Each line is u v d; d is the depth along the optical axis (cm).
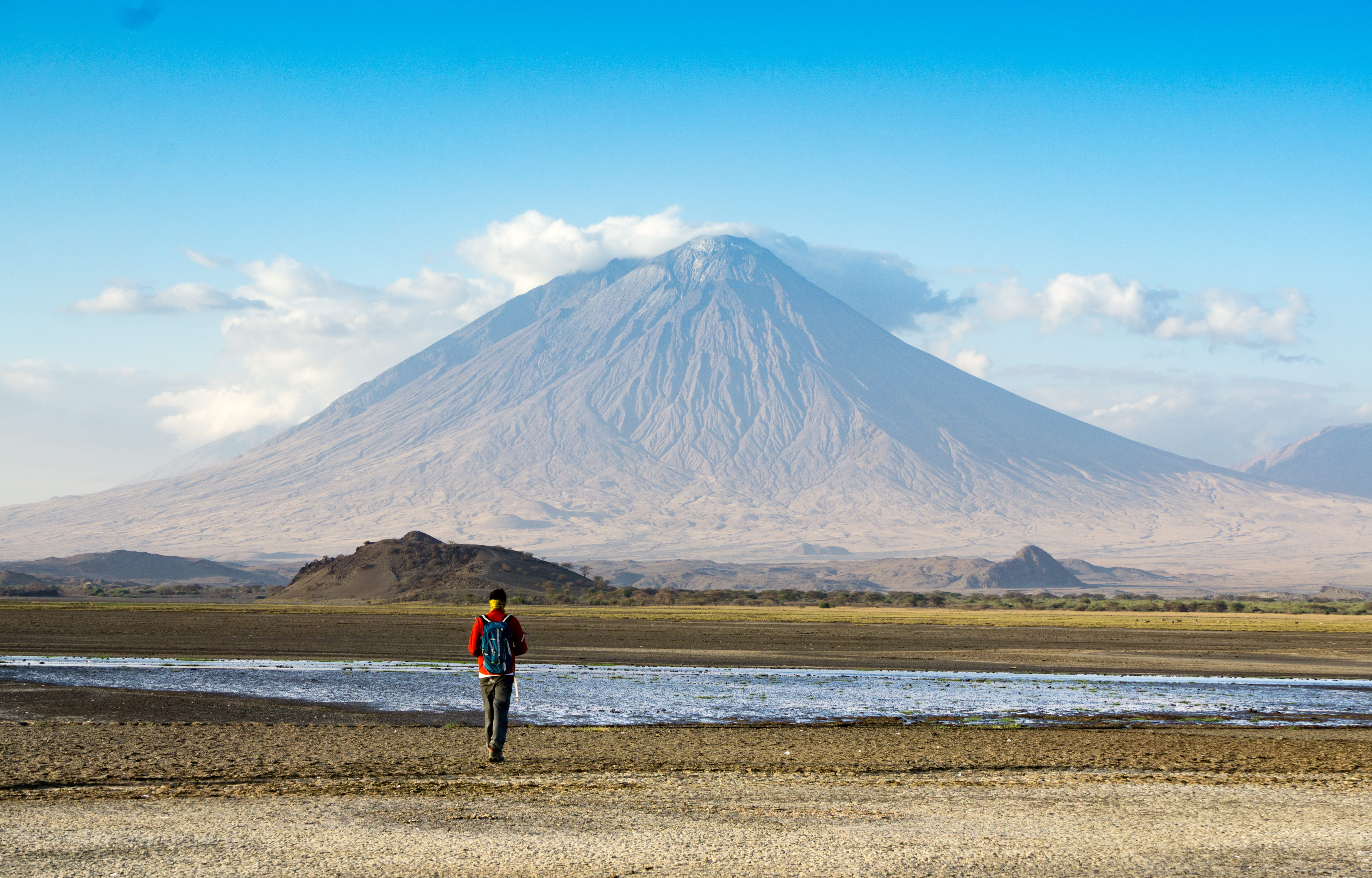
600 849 948
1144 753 1717
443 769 1434
